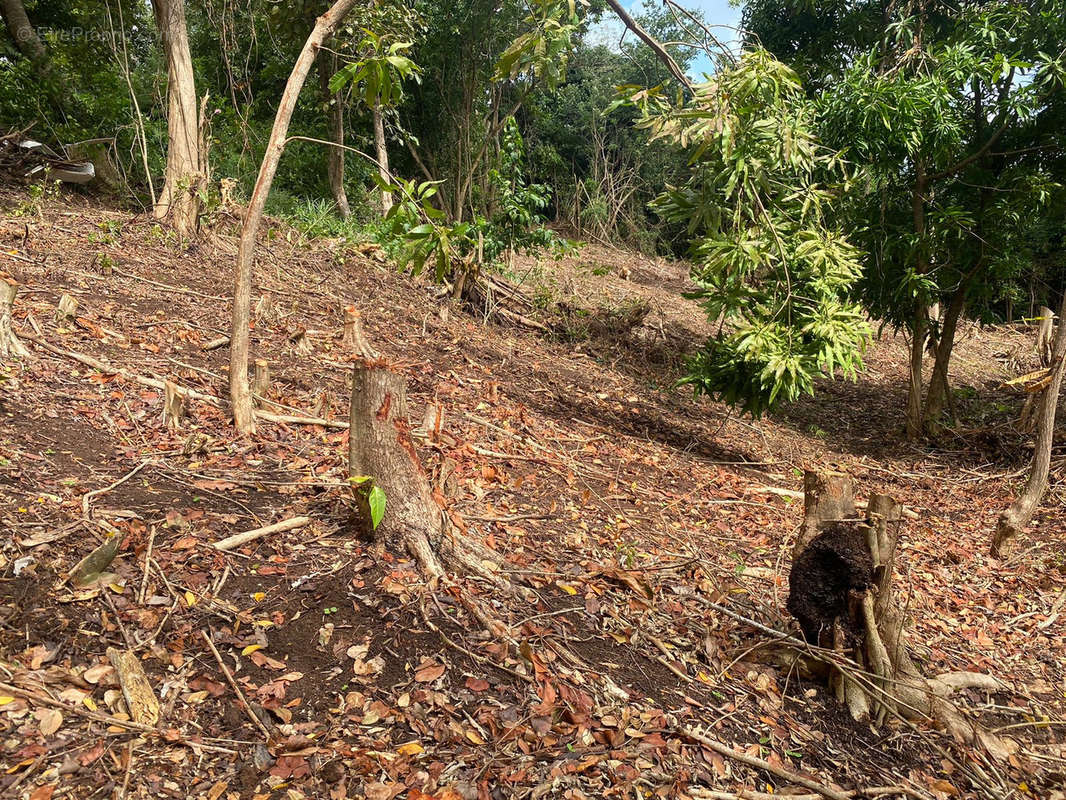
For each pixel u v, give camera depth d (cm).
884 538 336
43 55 1225
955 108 916
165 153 1195
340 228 1153
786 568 478
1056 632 489
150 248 805
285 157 1442
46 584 275
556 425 703
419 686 276
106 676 247
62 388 438
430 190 374
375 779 236
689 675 331
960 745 331
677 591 398
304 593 308
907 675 350
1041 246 1213
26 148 1027
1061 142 894
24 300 551
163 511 340
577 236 2577
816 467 820
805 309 668
